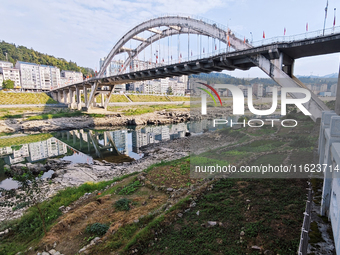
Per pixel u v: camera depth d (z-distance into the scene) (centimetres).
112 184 1341
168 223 759
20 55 12012
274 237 607
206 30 2906
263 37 2017
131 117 5428
